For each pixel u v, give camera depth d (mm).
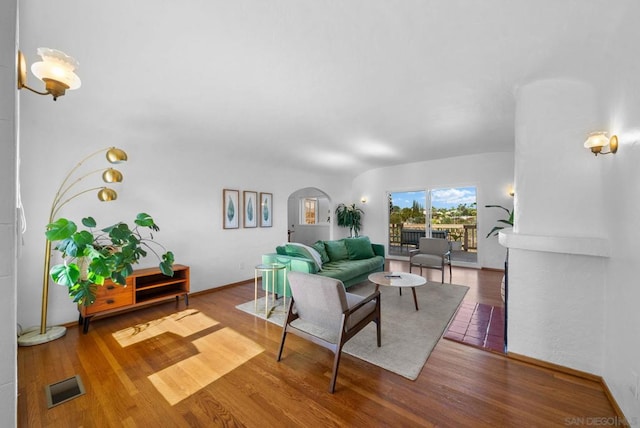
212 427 1493
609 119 1702
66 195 2908
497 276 4883
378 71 2033
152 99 2422
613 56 1608
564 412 1588
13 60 662
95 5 1352
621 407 1524
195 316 3102
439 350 2316
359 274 4035
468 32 1590
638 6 1324
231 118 2932
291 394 1760
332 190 6906
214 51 1767
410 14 1447
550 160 2043
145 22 1486
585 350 1902
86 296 2461
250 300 3713
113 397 1735
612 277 1687
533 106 2127
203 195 4145
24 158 2672
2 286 647
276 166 5355
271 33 1601
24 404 1672
